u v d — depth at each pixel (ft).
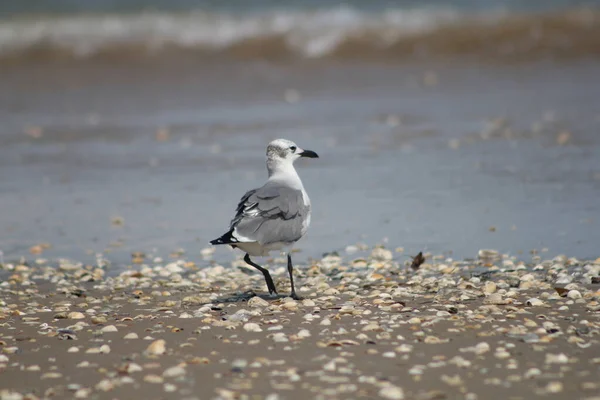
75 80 104.47
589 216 45.34
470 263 38.42
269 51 116.67
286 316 30.50
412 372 23.86
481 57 108.68
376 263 38.70
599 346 25.61
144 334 28.81
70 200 54.24
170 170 61.21
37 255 43.06
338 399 22.04
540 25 116.88
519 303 30.91
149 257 42.11
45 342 28.09
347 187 54.49
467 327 28.02
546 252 39.60
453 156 61.77
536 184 52.80
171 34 125.29
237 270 39.45
